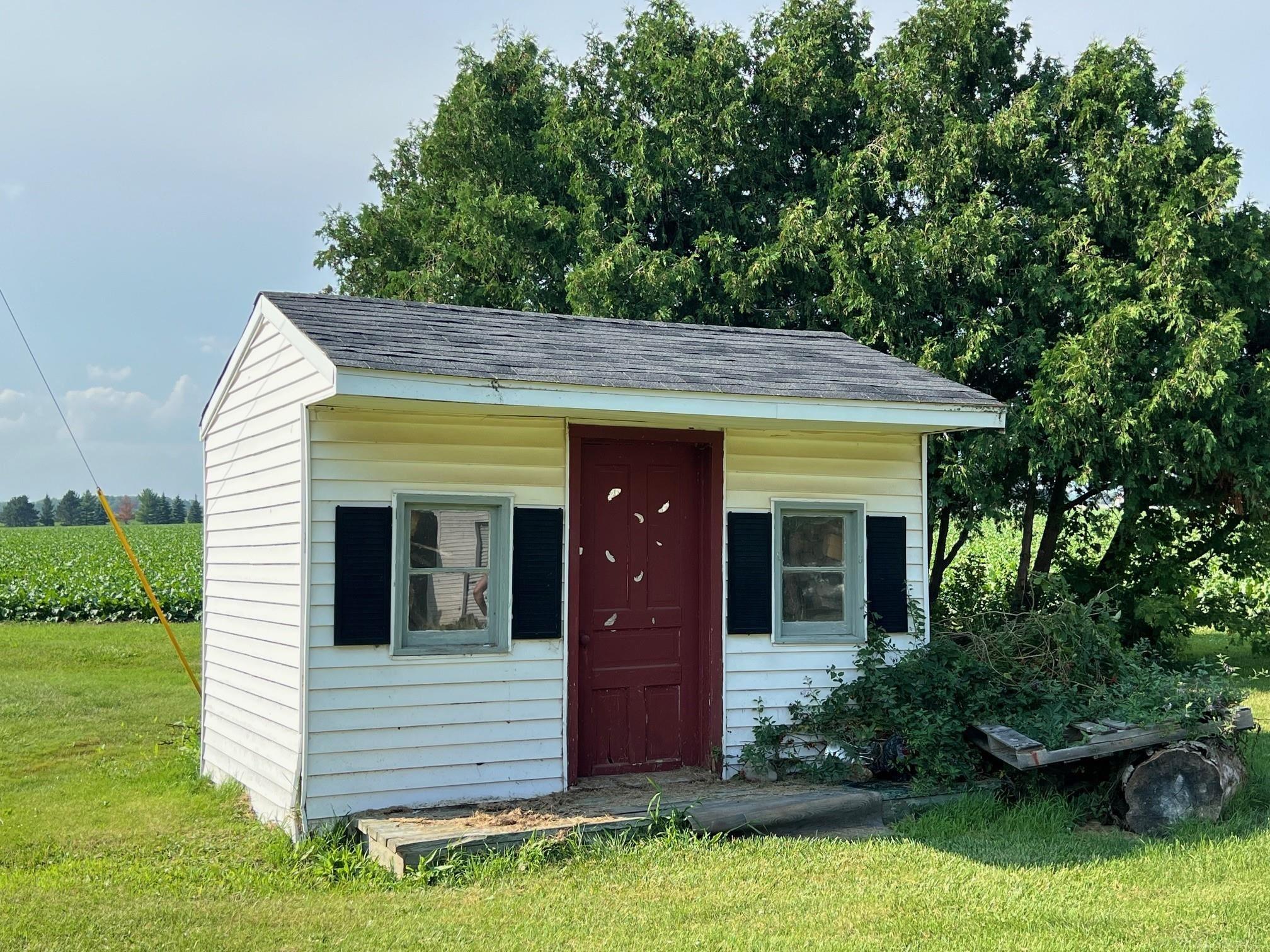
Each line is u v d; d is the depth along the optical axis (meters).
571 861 6.62
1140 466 13.96
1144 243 13.90
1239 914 5.84
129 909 6.03
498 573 7.86
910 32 16.12
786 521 8.99
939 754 8.02
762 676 8.68
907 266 14.55
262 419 8.29
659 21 18.30
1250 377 14.11
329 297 8.77
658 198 17.27
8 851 7.33
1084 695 8.55
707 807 7.22
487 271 18.52
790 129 17.75
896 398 8.21
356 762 7.28
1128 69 14.72
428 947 5.39
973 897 6.11
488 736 7.68
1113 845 7.14
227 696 9.08
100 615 23.00
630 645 8.48
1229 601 16.53
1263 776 8.76
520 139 20.00
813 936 5.53
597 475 8.41
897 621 9.10
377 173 24.83
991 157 15.23
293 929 5.66
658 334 9.81
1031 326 14.80
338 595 7.27
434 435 7.65
